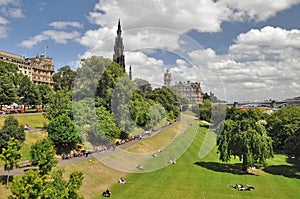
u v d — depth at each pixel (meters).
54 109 69.12
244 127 59.25
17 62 161.75
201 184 47.88
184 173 53.19
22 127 52.91
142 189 43.81
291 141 73.31
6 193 36.56
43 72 180.75
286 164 68.38
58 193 28.36
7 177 40.00
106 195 40.22
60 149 57.22
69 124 58.38
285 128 88.00
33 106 112.06
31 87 103.94
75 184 30.03
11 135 49.44
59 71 145.00
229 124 61.44
